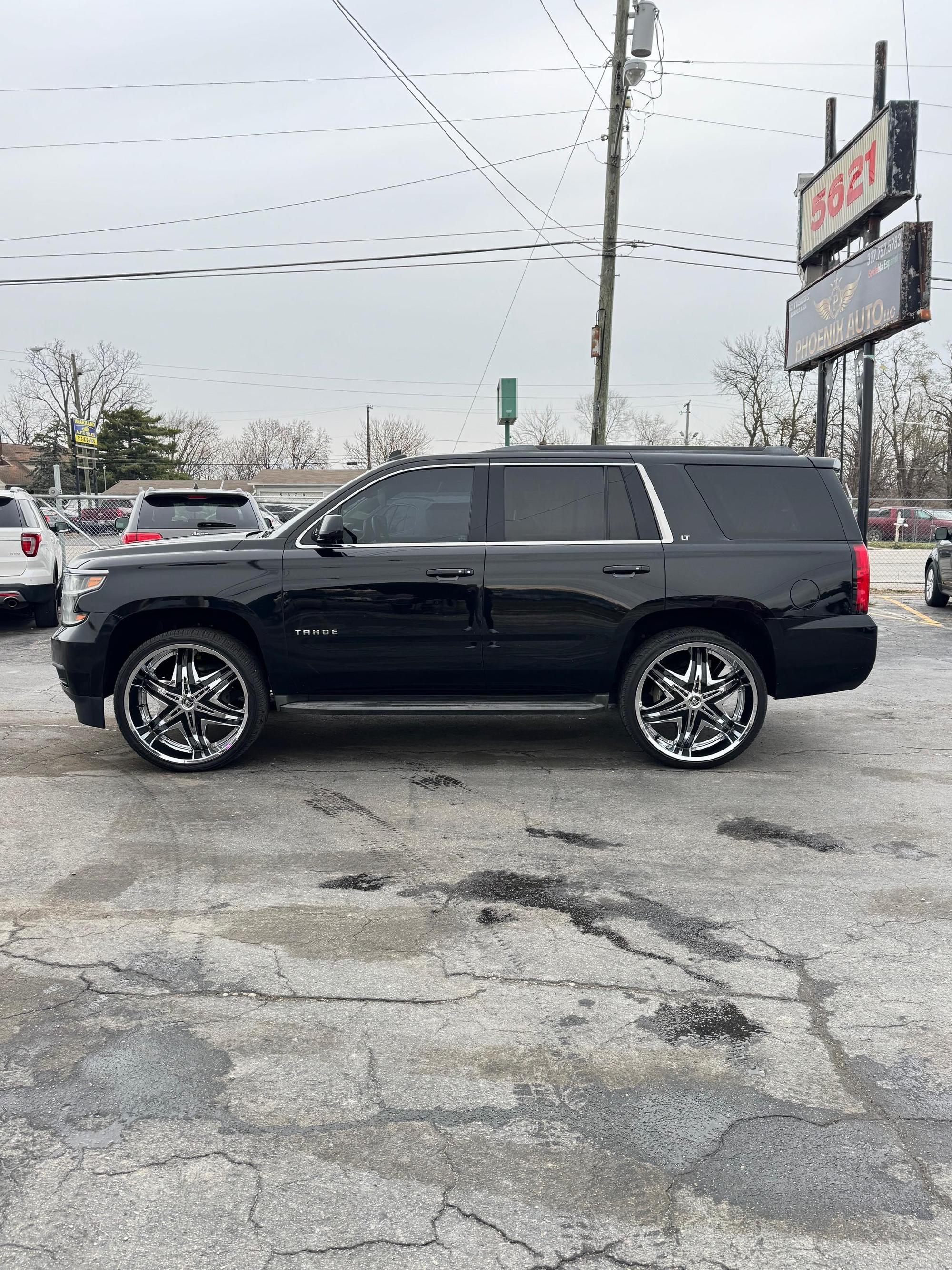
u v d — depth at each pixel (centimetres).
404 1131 243
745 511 582
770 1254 202
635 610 565
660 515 575
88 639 562
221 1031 289
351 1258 200
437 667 569
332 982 318
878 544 2405
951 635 1224
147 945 345
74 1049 279
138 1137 240
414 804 512
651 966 331
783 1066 272
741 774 577
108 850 442
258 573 561
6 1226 210
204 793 531
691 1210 215
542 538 570
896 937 354
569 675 574
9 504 1196
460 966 330
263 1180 224
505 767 589
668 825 480
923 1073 269
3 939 349
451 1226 210
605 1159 232
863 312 1591
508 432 1731
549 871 417
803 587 572
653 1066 272
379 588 561
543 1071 269
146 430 7044
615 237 1992
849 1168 229
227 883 402
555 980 321
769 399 5838
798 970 328
